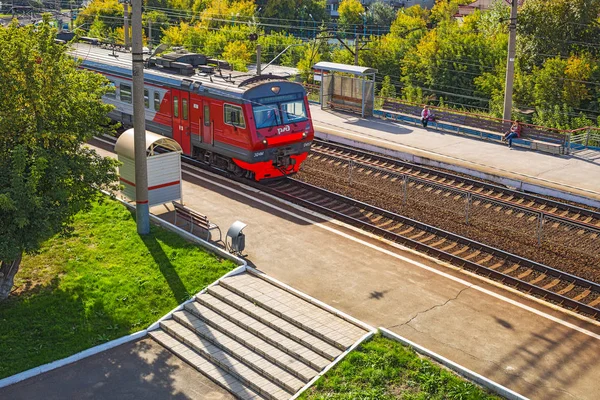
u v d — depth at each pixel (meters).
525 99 51.59
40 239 14.87
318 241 18.83
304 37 78.50
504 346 13.70
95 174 16.20
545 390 12.32
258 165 23.48
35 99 15.34
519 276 17.52
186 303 15.74
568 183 25.27
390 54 62.09
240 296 15.81
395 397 12.32
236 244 17.50
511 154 29.66
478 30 64.62
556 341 13.89
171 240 18.66
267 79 24.41
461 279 16.62
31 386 13.09
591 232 20.34
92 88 17.05
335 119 36.28
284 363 13.51
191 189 23.06
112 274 16.88
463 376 12.73
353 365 13.14
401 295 15.77
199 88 24.64
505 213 22.06
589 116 49.91
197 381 13.50
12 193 14.38
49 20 16.34
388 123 35.66
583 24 50.84
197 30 64.62
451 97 58.25
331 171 26.92
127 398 12.85
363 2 107.38
